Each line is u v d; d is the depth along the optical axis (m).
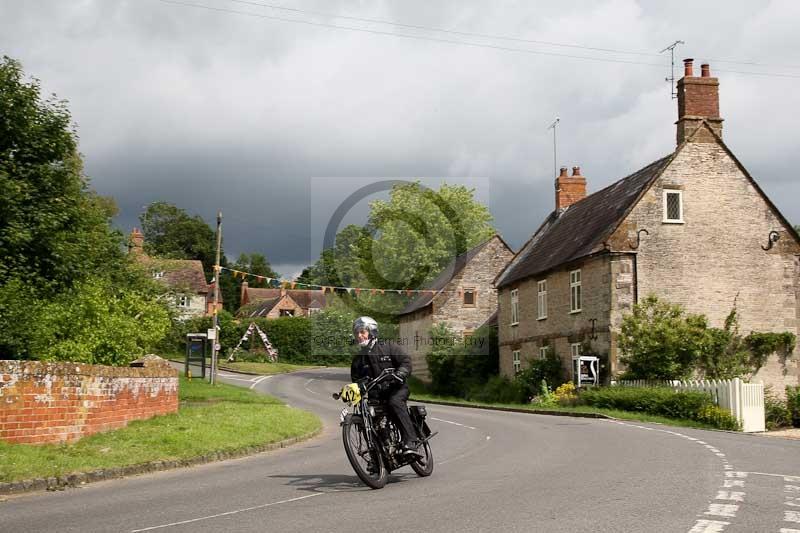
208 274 107.69
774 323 31.42
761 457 12.23
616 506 7.84
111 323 19.84
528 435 17.30
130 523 7.66
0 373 12.52
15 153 23.19
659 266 30.83
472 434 18.05
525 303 39.28
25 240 21.14
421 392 48.66
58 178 23.77
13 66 23.30
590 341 31.86
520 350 39.81
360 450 9.85
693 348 28.41
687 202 31.31
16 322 17.77
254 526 7.30
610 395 26.81
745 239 31.58
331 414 26.67
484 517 7.40
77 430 14.20
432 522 7.23
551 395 31.19
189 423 17.14
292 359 71.44
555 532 6.68
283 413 21.64
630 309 30.47
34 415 13.07
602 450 13.52
